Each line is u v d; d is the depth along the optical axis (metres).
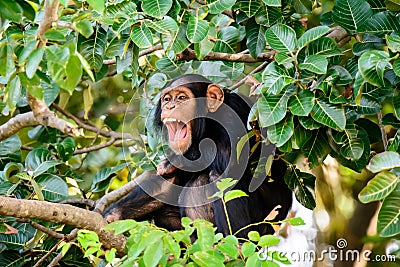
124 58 9.65
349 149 9.13
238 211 10.40
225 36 10.93
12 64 7.29
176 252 7.08
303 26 10.58
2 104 11.64
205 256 7.27
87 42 9.74
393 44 8.30
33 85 7.30
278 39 8.93
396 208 7.89
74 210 8.55
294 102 8.59
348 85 9.12
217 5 9.30
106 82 14.72
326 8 13.11
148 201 11.24
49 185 10.50
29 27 10.30
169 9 8.95
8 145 11.68
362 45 9.45
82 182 12.20
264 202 10.73
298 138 9.09
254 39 10.30
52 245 10.21
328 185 15.82
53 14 7.11
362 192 7.90
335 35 10.51
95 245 7.89
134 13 9.04
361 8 9.53
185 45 9.39
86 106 14.05
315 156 9.45
